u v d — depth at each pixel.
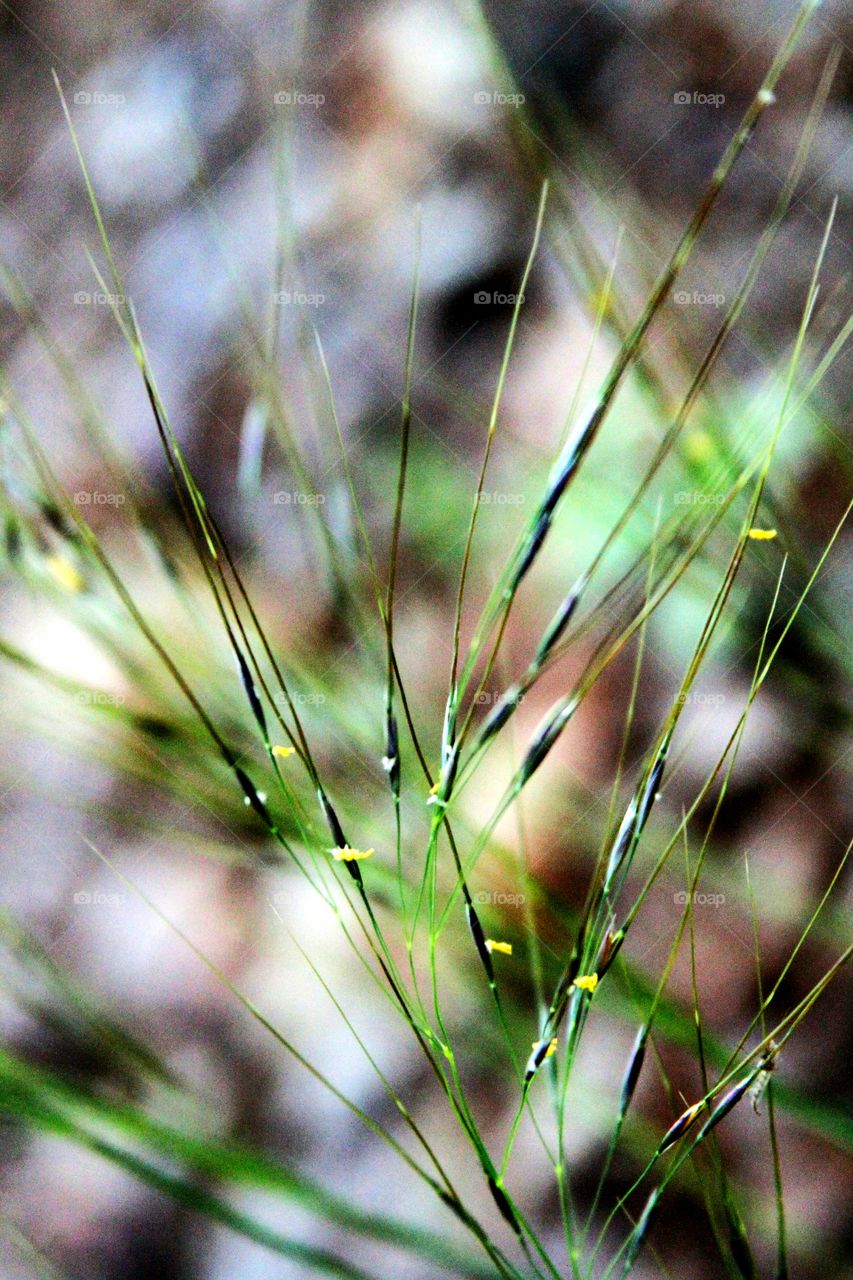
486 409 0.70
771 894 0.57
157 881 0.68
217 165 0.89
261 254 0.83
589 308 0.51
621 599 0.48
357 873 0.47
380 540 0.69
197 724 0.50
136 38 0.97
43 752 0.73
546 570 0.62
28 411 0.84
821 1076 0.56
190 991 0.65
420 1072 0.61
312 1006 0.63
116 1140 0.51
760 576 0.53
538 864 0.58
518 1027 0.53
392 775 0.47
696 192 0.71
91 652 0.61
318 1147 0.60
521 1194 0.57
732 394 0.58
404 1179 0.58
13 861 0.72
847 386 0.58
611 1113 0.56
